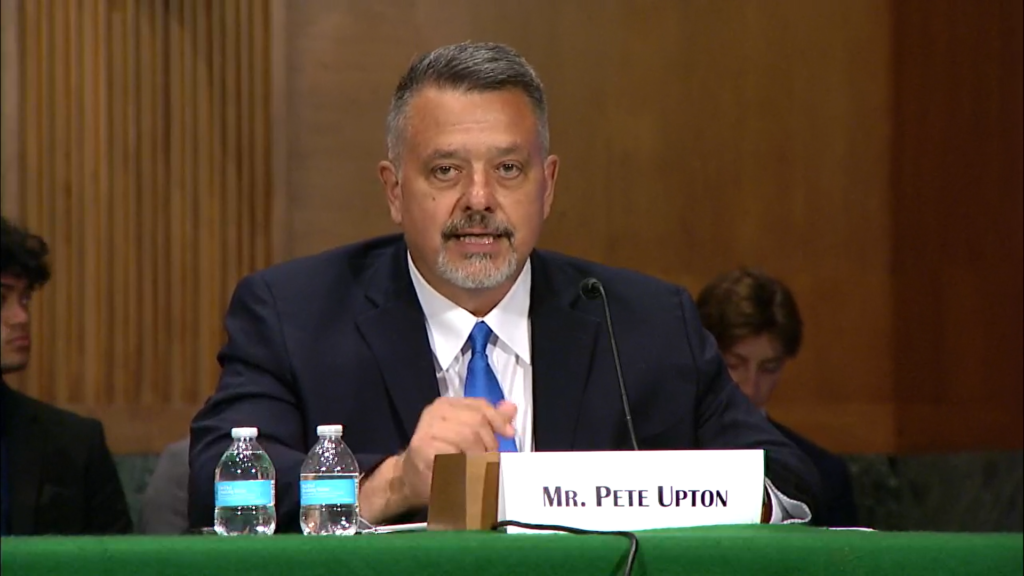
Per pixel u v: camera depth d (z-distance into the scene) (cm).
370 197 1406
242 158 1374
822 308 1515
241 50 1376
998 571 509
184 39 1365
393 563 475
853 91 1529
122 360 1345
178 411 1351
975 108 1545
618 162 1484
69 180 1338
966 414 1528
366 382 774
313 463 670
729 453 583
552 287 819
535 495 554
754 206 1507
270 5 1379
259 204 1375
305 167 1395
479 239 752
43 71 1330
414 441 634
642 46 1489
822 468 1179
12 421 1126
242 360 781
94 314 1341
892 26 1534
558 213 1470
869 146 1529
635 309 825
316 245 1392
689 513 573
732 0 1509
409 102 770
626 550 487
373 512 661
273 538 475
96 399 1337
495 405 750
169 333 1361
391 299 797
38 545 463
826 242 1521
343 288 808
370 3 1412
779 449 784
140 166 1355
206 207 1369
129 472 1329
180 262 1362
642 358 805
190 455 757
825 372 1513
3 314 1146
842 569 501
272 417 755
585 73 1477
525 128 759
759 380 1127
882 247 1529
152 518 1101
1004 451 1529
